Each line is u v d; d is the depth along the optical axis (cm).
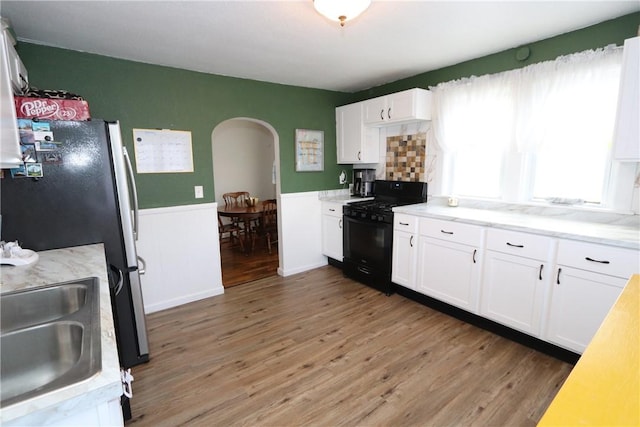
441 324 261
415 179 352
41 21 193
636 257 168
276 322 269
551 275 204
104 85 255
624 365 76
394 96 326
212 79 308
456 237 255
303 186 387
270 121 351
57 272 142
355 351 225
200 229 311
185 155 298
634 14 198
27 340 96
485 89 273
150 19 194
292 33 219
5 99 135
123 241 195
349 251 362
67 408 65
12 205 167
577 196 241
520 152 256
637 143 174
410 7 187
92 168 181
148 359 217
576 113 225
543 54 241
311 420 165
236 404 177
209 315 283
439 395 180
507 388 185
